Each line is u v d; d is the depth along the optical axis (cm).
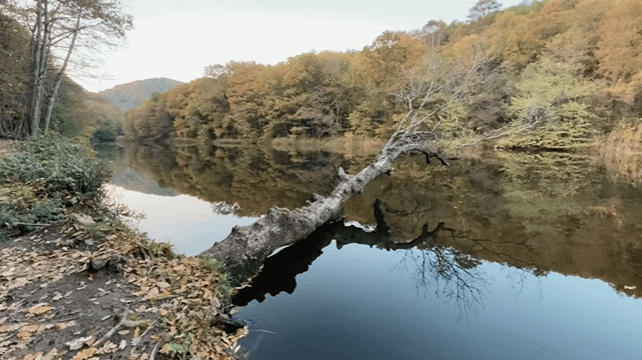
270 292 325
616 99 1761
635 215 607
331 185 988
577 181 973
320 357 219
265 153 2380
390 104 2619
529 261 403
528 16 3025
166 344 196
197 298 263
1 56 1148
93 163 635
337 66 3412
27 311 231
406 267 389
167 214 635
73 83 1817
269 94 3988
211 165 1703
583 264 389
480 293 317
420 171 1217
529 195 796
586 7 2570
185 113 5050
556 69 1972
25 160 557
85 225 392
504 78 2030
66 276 284
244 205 727
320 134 3447
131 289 266
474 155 1716
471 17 4397
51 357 183
